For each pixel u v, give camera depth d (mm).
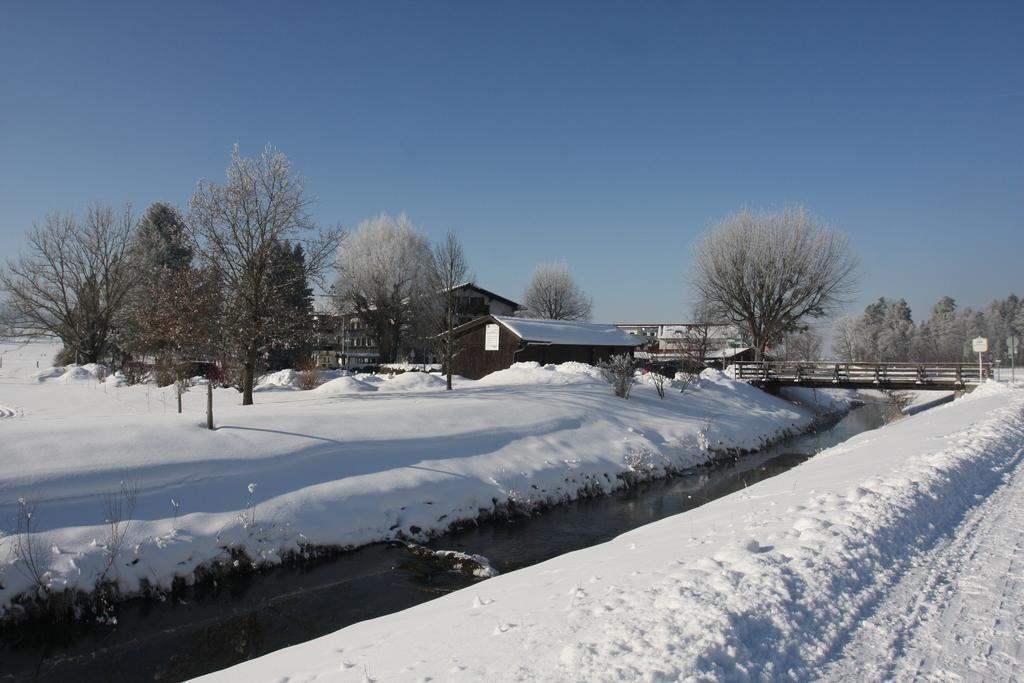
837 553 6598
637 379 35375
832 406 45188
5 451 11844
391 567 11859
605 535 14430
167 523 11117
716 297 50875
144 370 34656
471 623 6062
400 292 59094
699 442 24625
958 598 5891
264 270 23969
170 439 13805
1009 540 7832
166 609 9867
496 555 12922
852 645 4891
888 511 8227
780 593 5543
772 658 4523
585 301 81812
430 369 48531
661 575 6402
